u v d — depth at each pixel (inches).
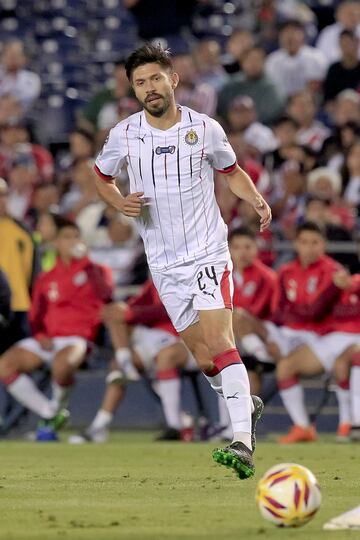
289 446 1489.9
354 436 1598.2
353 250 1772.9
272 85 2308.1
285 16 2687.0
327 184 1849.2
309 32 2659.9
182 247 956.6
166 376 1683.1
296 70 2415.1
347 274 1604.3
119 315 1680.6
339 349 1624.0
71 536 650.2
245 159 1959.9
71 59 2874.0
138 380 1739.7
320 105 2362.2
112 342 1743.4
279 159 2055.9
